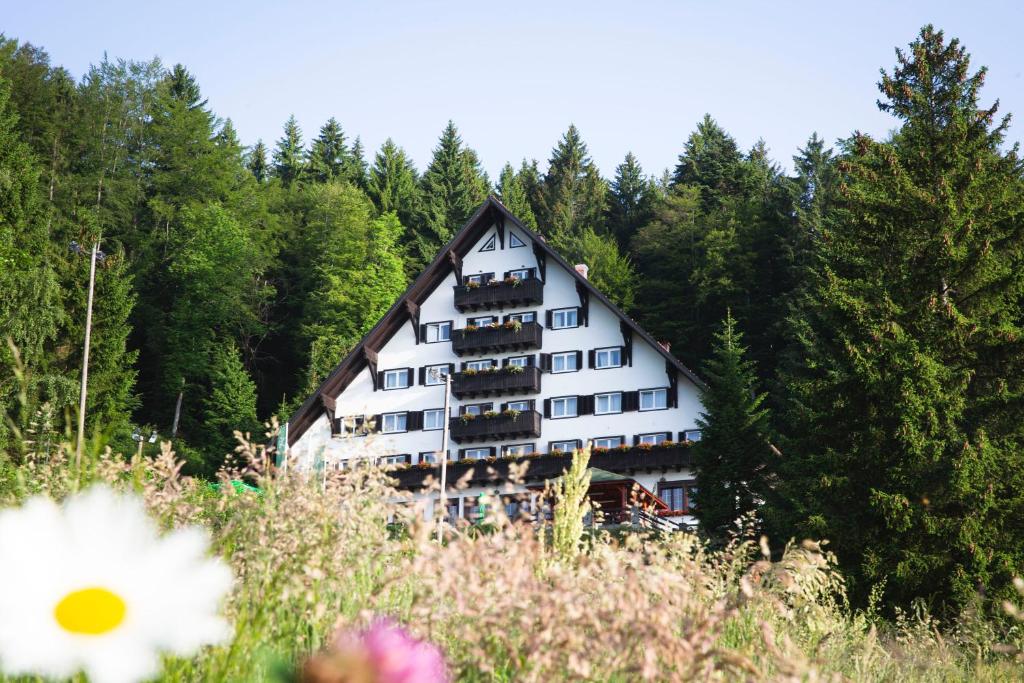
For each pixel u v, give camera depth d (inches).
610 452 1769.2
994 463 946.7
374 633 57.3
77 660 60.7
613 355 1871.3
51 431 224.5
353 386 1962.4
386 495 205.3
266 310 2827.3
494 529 177.0
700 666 138.0
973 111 1176.8
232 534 150.6
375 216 3361.2
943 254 1078.4
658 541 244.5
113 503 66.3
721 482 1321.4
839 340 1083.3
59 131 2721.5
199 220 2719.0
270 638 138.3
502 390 1883.6
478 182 3666.3
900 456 967.6
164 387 2479.1
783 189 2999.5
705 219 3006.9
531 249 1977.1
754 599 211.5
